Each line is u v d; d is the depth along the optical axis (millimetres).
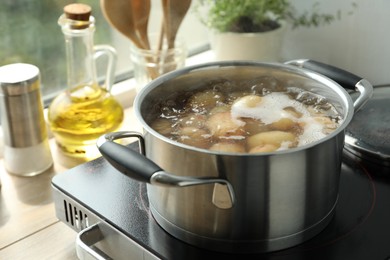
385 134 1029
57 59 1316
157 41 1351
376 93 1140
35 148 1110
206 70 926
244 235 789
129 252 866
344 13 1333
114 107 1174
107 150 777
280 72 928
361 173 978
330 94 888
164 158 765
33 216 1020
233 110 873
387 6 1264
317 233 842
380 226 861
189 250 818
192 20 1497
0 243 958
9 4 1203
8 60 1254
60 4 1273
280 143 799
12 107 1067
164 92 902
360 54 1348
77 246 852
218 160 726
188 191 776
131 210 904
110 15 1194
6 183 1104
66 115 1130
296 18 1410
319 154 757
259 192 750
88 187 957
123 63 1428
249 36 1308
